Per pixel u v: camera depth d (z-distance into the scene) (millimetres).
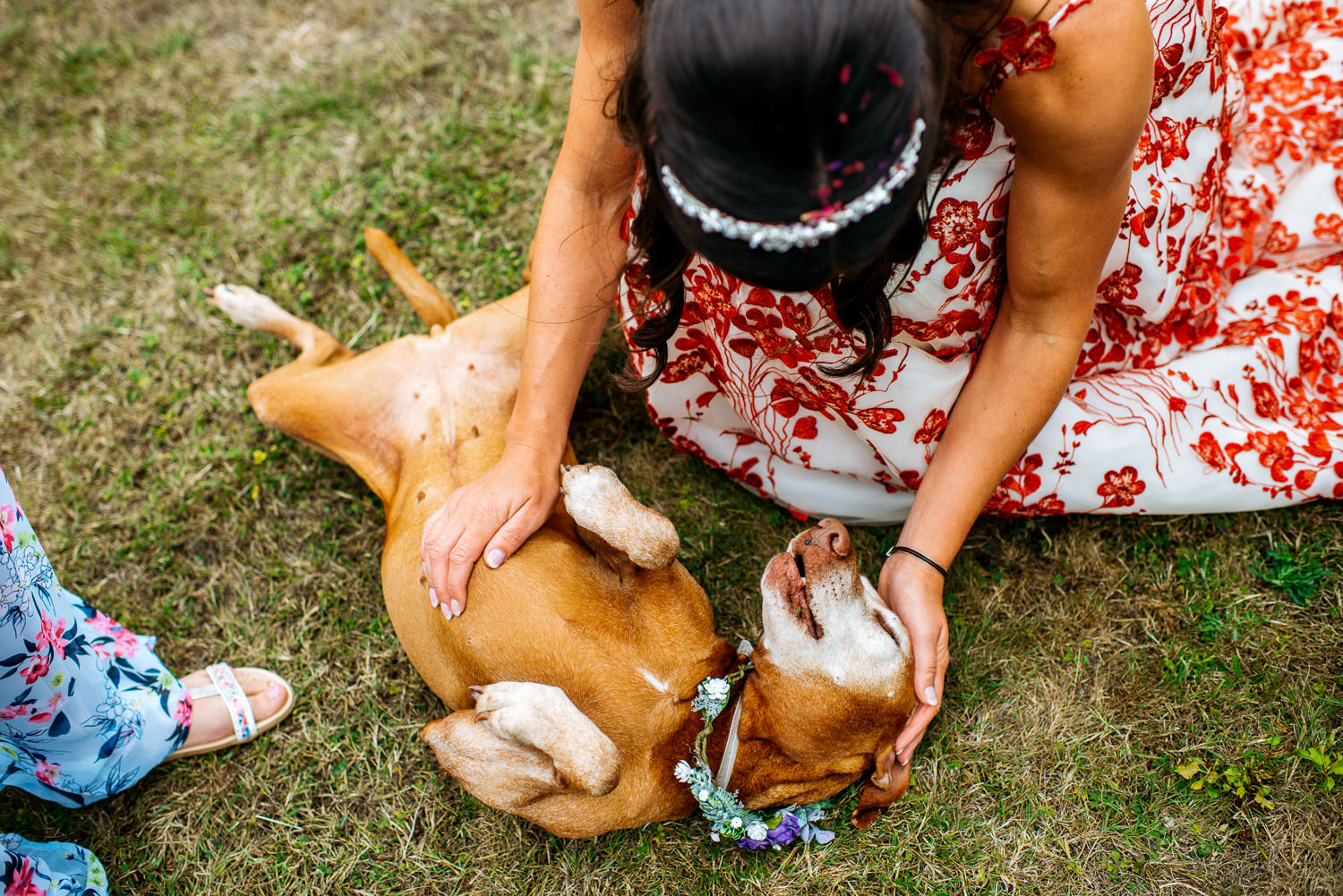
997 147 1617
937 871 2156
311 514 2656
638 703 1935
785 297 1807
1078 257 1629
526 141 3076
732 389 2201
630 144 1322
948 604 2393
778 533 2510
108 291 2992
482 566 1950
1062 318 1765
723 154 1057
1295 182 2281
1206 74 1911
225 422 2787
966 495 1941
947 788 2227
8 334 2947
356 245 2988
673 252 1543
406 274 2623
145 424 2795
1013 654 2340
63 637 1869
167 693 2205
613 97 1669
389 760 2355
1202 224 2096
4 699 1767
